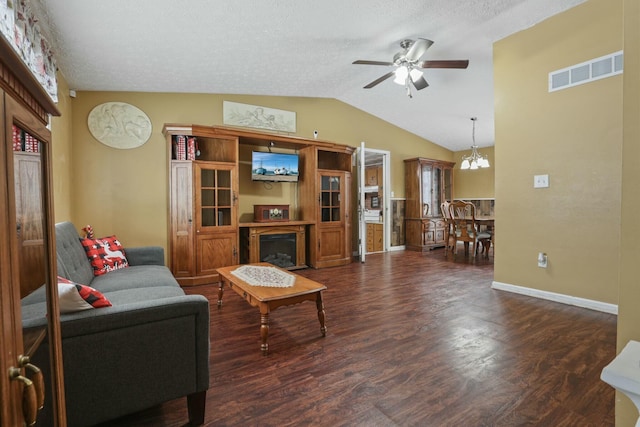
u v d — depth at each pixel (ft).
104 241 9.85
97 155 12.67
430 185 22.76
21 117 2.18
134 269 9.57
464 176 26.18
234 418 4.85
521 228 11.09
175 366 4.59
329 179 16.58
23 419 2.02
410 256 19.63
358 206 18.92
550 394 5.36
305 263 16.02
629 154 3.02
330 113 18.47
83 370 4.07
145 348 4.41
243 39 10.07
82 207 12.42
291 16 9.11
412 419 4.78
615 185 9.00
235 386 5.69
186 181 12.60
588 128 9.43
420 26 10.33
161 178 13.66
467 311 9.48
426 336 7.73
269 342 7.50
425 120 20.62
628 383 2.33
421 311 9.52
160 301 4.61
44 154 2.76
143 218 13.38
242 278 8.61
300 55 11.85
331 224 16.51
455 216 21.49
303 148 16.81
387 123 21.33
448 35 11.02
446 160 25.66
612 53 8.92
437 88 15.98
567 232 9.96
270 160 15.60
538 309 9.55
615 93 8.91
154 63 10.95
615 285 9.05
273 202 16.69
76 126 12.32
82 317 4.07
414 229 22.20
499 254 11.78
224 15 8.61
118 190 12.99
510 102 11.23
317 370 6.21
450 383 5.72
